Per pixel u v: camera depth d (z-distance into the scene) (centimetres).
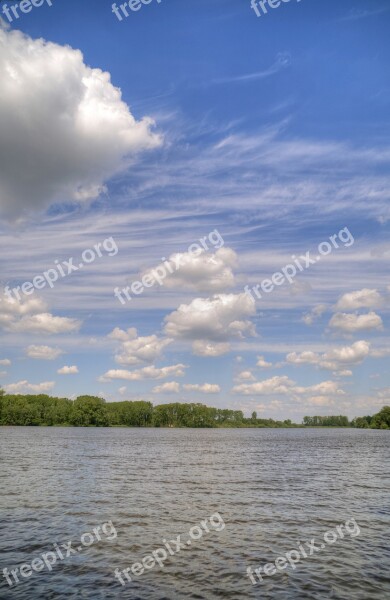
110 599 1441
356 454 7256
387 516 2545
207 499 2983
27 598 1443
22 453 6278
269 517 2497
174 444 9512
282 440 12500
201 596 1474
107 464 5044
